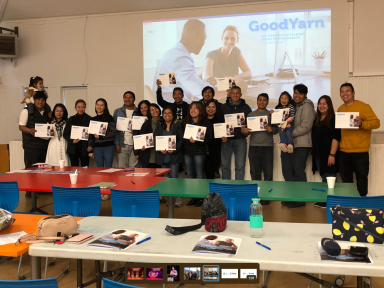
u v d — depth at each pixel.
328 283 2.34
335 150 4.89
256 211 1.92
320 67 6.70
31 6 7.67
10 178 3.83
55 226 1.81
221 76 7.15
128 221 2.13
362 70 6.57
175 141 4.86
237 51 7.04
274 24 6.84
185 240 1.77
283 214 4.85
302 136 5.04
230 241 1.73
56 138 5.56
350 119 4.35
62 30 7.92
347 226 1.72
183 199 5.99
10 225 2.07
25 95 8.24
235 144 5.32
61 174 4.12
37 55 8.09
